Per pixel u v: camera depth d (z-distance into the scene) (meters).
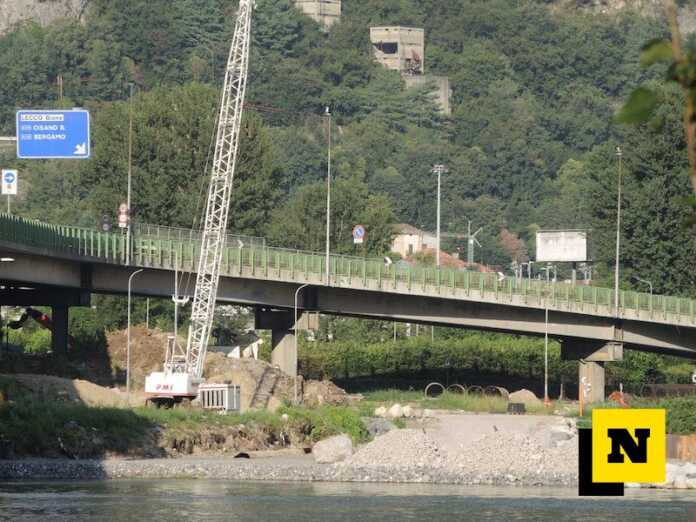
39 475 130.62
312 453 158.88
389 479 129.12
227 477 133.12
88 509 102.06
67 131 163.75
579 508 104.94
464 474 128.00
